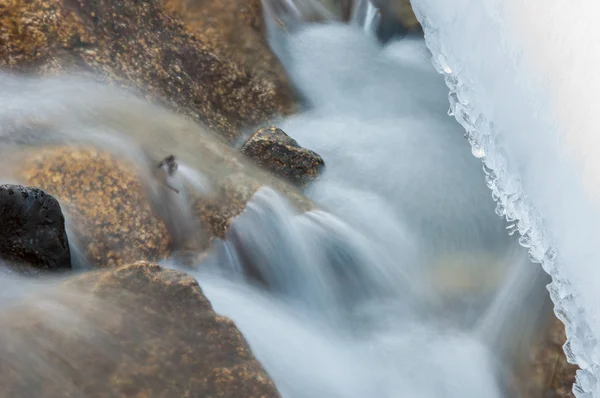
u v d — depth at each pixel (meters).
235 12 7.34
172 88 6.55
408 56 8.25
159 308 3.90
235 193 5.47
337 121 7.23
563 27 3.51
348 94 7.60
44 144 5.27
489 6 4.41
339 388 4.49
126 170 5.23
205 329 3.80
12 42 5.99
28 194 4.36
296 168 6.15
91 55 6.26
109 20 6.52
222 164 5.70
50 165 5.07
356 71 7.86
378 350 4.94
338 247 5.50
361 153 6.74
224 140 6.52
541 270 4.62
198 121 6.48
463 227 5.97
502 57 4.12
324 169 6.32
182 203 5.29
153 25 6.79
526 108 3.74
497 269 5.48
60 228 4.50
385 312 5.32
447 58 5.14
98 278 4.09
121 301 3.93
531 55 3.76
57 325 3.74
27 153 5.12
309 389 4.38
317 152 6.73
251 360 3.69
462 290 5.39
